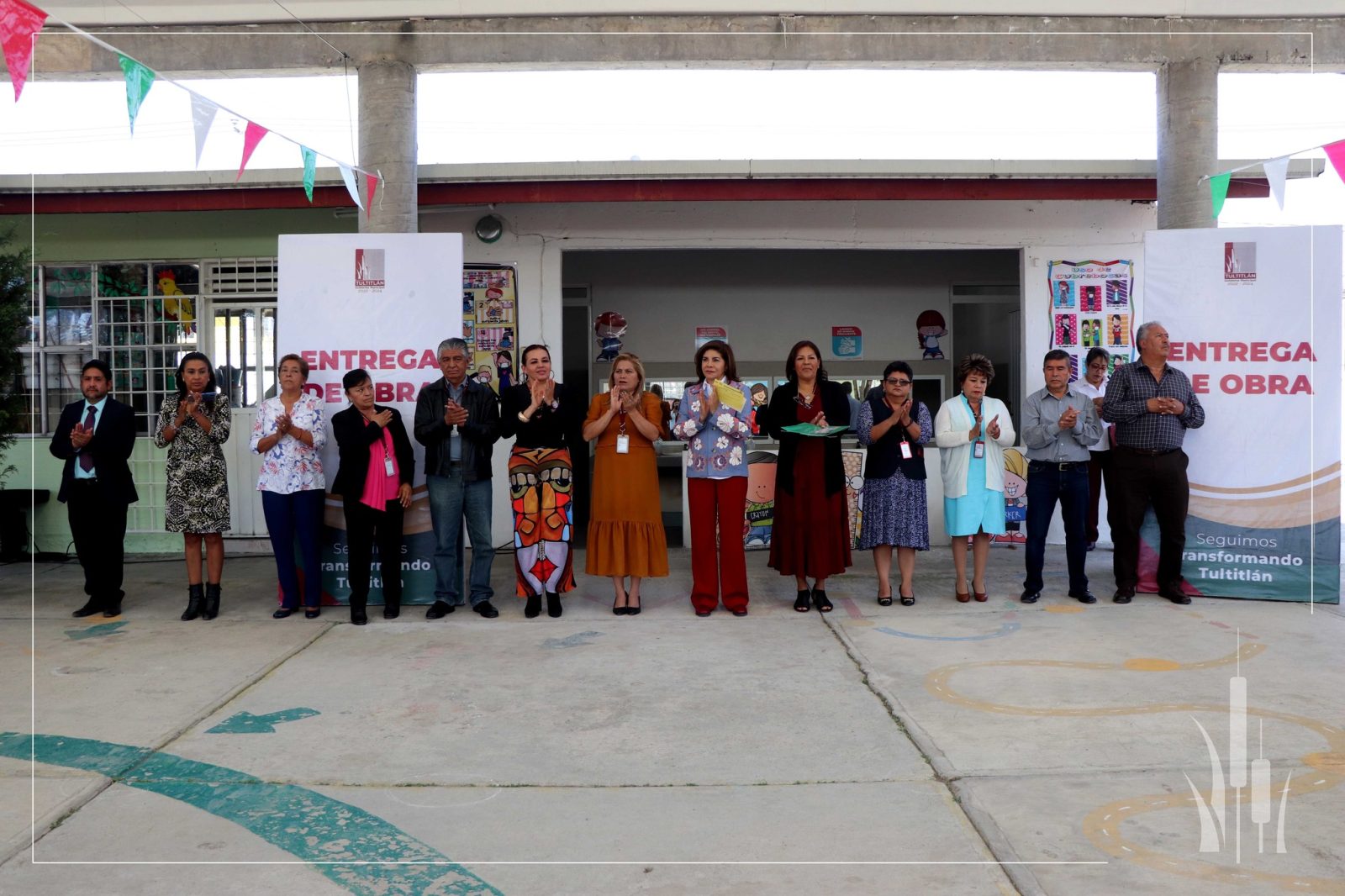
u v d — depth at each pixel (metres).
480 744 4.06
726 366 6.38
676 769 3.77
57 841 3.20
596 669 5.14
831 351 11.59
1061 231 9.34
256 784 3.65
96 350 9.46
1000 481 6.62
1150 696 4.58
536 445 6.30
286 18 7.86
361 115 7.93
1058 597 6.82
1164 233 6.77
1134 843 3.10
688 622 6.20
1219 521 6.72
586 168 8.19
